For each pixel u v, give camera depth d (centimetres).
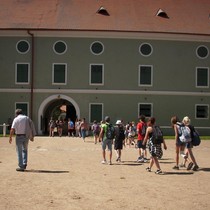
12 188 1218
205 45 4447
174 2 4828
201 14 4684
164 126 4394
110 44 4356
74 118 5116
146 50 4388
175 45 4416
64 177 1442
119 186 1280
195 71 4438
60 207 984
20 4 4659
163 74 4406
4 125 3972
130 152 2514
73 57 4353
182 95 4419
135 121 4362
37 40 4350
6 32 4319
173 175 1538
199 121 4434
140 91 4375
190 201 1076
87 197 1106
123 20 4441
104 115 4353
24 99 4350
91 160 2012
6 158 2056
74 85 4353
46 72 4353
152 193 1175
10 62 4350
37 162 1895
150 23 4431
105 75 4362
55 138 3816
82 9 4581
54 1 4706
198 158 2200
